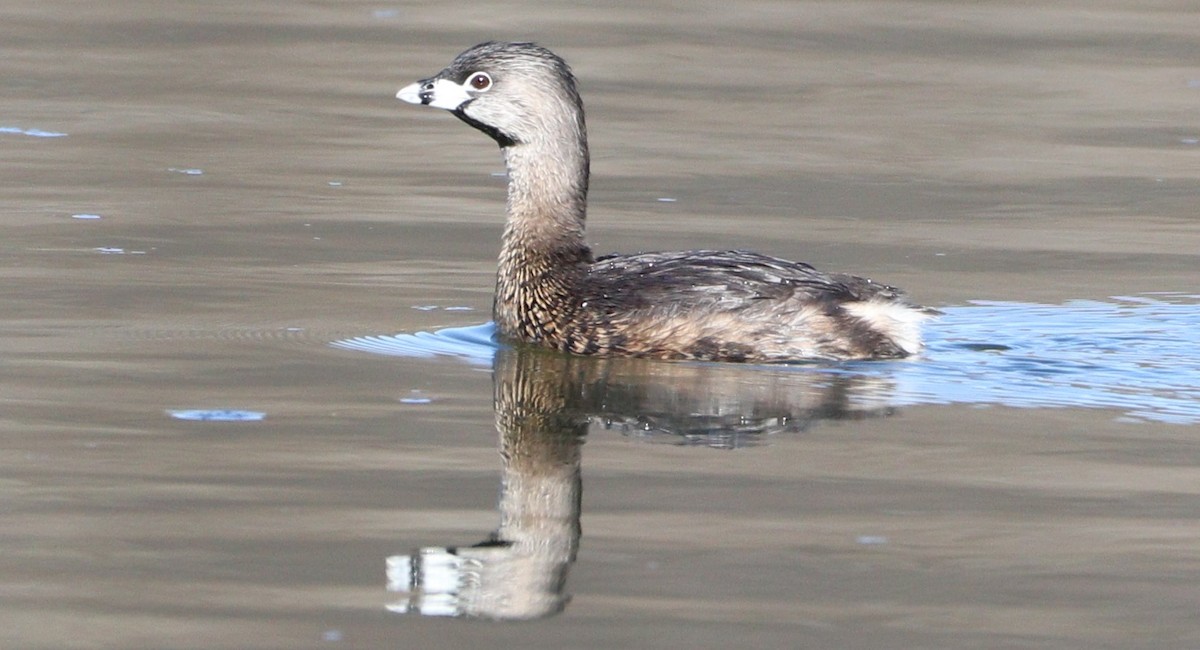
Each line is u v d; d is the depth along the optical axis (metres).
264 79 27.11
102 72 27.08
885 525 10.03
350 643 8.30
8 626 8.45
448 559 9.44
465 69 14.88
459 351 14.12
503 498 10.43
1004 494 10.56
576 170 14.77
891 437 11.73
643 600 8.90
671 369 13.47
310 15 31.38
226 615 8.65
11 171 21.25
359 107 25.73
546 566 9.33
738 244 18.70
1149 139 24.58
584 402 12.59
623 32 30.47
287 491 10.50
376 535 9.79
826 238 19.08
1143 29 31.41
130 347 13.93
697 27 31.11
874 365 13.66
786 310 13.59
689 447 11.52
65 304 15.36
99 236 18.27
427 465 11.06
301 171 21.94
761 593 8.98
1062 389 13.00
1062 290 16.75
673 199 20.83
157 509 10.12
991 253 18.52
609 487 10.67
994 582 9.18
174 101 25.56
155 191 20.56
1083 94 27.16
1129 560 9.52
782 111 25.92
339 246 18.22
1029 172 22.66
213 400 12.43
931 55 29.55
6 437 11.40
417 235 18.89
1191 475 10.94
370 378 13.17
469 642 8.34
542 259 14.50
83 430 11.60
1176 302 16.25
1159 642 8.41
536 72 14.72
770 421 12.09
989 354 14.07
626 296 13.94
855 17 32.16
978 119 25.62
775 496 10.50
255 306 15.55
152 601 8.80
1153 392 12.96
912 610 8.79
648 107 25.86
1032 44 30.39
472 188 21.41
